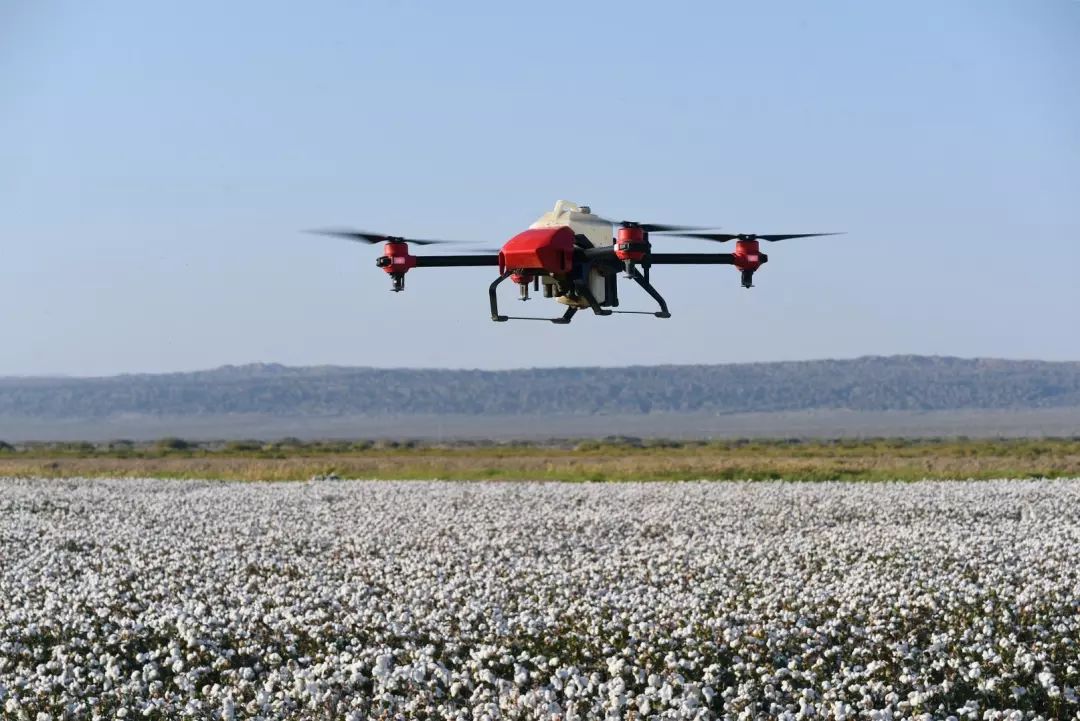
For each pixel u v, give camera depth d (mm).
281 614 19750
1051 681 14695
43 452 108000
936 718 14141
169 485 52281
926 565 24750
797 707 14531
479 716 13781
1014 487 43531
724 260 15914
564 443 186125
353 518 36938
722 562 25312
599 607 19906
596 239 16219
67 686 15102
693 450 98625
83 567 25688
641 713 13695
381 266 16297
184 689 15188
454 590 21641
